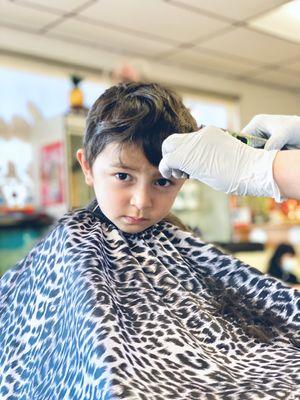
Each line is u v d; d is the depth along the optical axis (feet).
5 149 9.68
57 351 1.87
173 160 2.03
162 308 1.94
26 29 9.75
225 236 11.23
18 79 9.98
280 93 15.14
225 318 2.14
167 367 1.73
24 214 8.72
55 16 9.10
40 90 10.25
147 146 2.05
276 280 2.30
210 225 11.21
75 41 10.50
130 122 2.06
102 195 2.19
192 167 2.05
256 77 13.78
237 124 13.88
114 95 2.20
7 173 9.64
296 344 2.09
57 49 10.37
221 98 13.43
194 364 1.77
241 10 9.15
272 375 1.80
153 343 1.80
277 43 11.03
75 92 9.31
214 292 2.27
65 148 8.75
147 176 2.10
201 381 1.70
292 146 2.38
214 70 12.98
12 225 8.11
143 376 1.59
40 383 1.89
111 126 2.07
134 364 1.62
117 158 2.07
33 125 9.89
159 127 2.09
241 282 2.31
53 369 1.84
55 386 1.78
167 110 2.16
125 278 2.07
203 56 11.77
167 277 2.18
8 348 2.12
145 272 2.18
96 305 1.73
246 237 12.82
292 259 10.71
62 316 1.92
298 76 13.79
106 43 10.66
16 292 2.26
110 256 2.15
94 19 9.28
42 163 9.52
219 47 11.14
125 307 1.93
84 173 2.38
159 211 2.20
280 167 1.97
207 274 2.36
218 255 2.39
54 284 2.06
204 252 2.40
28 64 9.93
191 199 10.91
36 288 2.15
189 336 1.90
